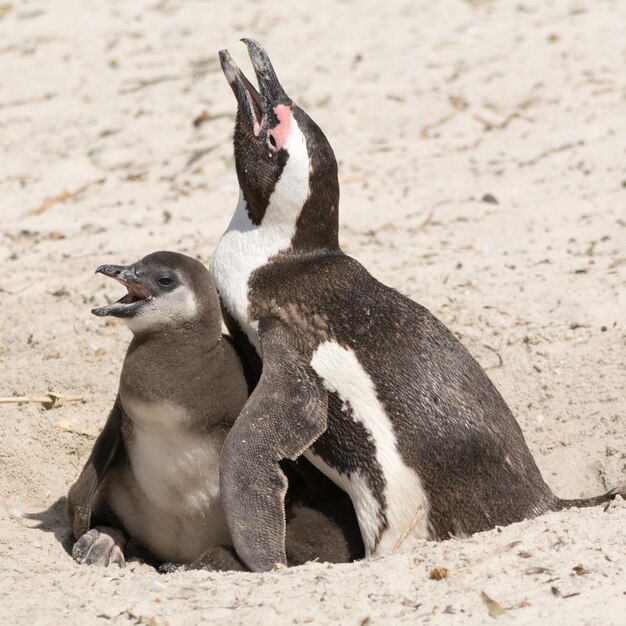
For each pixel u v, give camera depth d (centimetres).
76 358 2691
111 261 3173
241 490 1842
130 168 3941
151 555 2088
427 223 3409
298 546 1981
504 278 2988
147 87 4572
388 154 3919
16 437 2391
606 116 4062
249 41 2167
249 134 2116
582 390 2512
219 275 2122
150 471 1991
